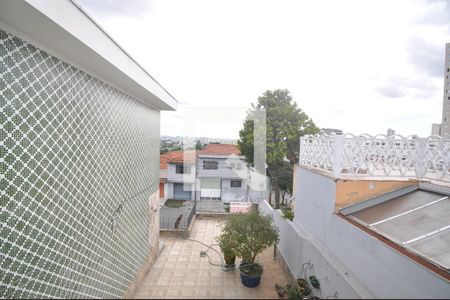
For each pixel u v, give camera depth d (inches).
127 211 164.4
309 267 134.0
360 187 141.6
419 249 94.2
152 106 213.9
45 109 89.7
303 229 167.5
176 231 217.2
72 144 106.3
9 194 76.2
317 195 157.3
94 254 123.5
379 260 100.9
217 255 150.2
